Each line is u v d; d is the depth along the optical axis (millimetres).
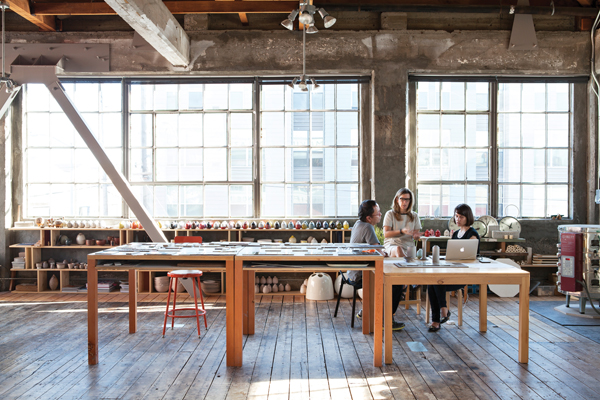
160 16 5480
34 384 3352
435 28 6941
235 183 7160
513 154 7145
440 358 3898
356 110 7121
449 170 7113
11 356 3965
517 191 7168
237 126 7145
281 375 3521
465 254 4430
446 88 7105
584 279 5383
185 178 7188
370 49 6777
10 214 7066
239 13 6645
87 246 6883
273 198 7176
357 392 3211
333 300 6258
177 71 6855
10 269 6957
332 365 3736
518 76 6988
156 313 5527
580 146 7059
